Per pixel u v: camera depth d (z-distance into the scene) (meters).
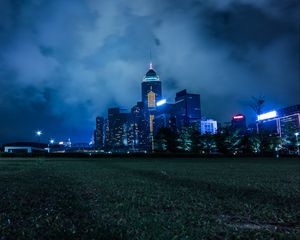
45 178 17.16
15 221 6.26
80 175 19.62
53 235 5.23
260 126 111.50
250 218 6.71
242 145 113.38
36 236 5.20
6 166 32.38
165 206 8.06
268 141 109.69
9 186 12.81
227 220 6.52
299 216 6.88
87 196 9.86
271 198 9.51
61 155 92.06
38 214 6.94
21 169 26.78
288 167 31.95
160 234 5.26
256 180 16.12
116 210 7.46
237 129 110.38
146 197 9.65
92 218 6.51
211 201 8.87
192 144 113.62
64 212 7.17
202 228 5.76
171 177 18.14
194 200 9.05
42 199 9.17
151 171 24.23
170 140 120.06
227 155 96.56
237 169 27.73
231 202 8.70
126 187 12.54
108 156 92.12
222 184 13.88
